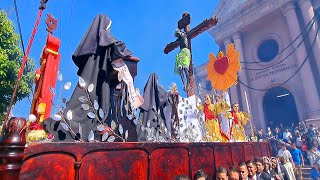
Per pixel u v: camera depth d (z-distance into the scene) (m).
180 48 7.98
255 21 22.66
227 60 6.72
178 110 5.95
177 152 3.44
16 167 1.46
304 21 19.28
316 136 12.52
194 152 3.81
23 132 1.55
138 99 3.60
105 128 2.95
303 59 18.55
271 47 22.17
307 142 12.49
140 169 2.82
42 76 3.57
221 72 6.88
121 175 2.59
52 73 3.47
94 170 2.36
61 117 2.55
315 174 9.72
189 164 3.60
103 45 3.02
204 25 7.52
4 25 10.11
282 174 7.70
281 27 21.48
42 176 1.98
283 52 20.83
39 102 3.27
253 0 22.36
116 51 3.18
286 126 18.64
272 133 17.14
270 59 21.92
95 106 2.87
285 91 20.94
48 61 3.47
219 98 6.79
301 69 18.56
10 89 9.52
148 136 4.29
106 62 3.16
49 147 2.08
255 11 22.59
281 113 21.00
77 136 2.62
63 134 2.57
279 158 8.23
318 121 16.14
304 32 19.11
